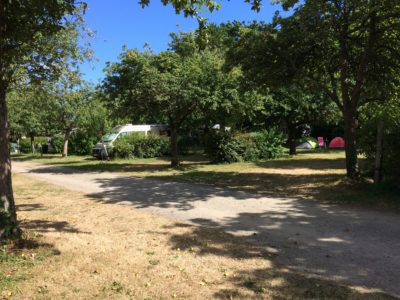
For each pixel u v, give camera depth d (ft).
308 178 42.37
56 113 94.12
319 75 41.91
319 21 34.42
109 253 18.20
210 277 15.11
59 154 117.60
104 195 36.60
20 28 20.63
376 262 16.65
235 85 55.47
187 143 95.50
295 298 13.15
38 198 35.35
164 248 18.93
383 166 31.94
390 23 35.88
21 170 66.74
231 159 68.18
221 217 25.86
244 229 22.57
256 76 40.34
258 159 71.46
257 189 37.04
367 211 26.27
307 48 37.70
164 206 30.17
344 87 37.81
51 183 46.96
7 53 20.74
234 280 14.76
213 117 66.23
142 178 49.11
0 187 18.99
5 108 19.36
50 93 67.15
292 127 80.59
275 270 15.76
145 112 60.39
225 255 17.75
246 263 16.65
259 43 37.81
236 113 61.46
